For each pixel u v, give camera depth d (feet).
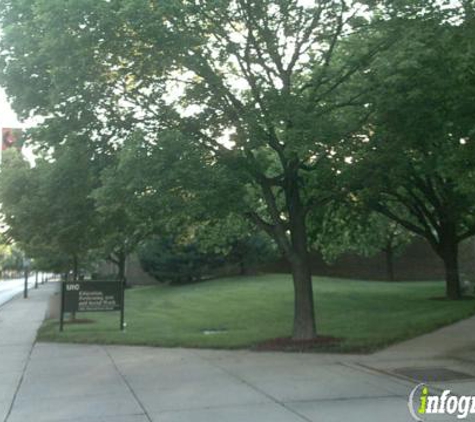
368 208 59.41
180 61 41.63
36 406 28.22
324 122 40.52
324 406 26.94
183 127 44.50
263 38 44.73
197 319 70.03
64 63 39.63
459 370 34.86
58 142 45.21
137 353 44.68
